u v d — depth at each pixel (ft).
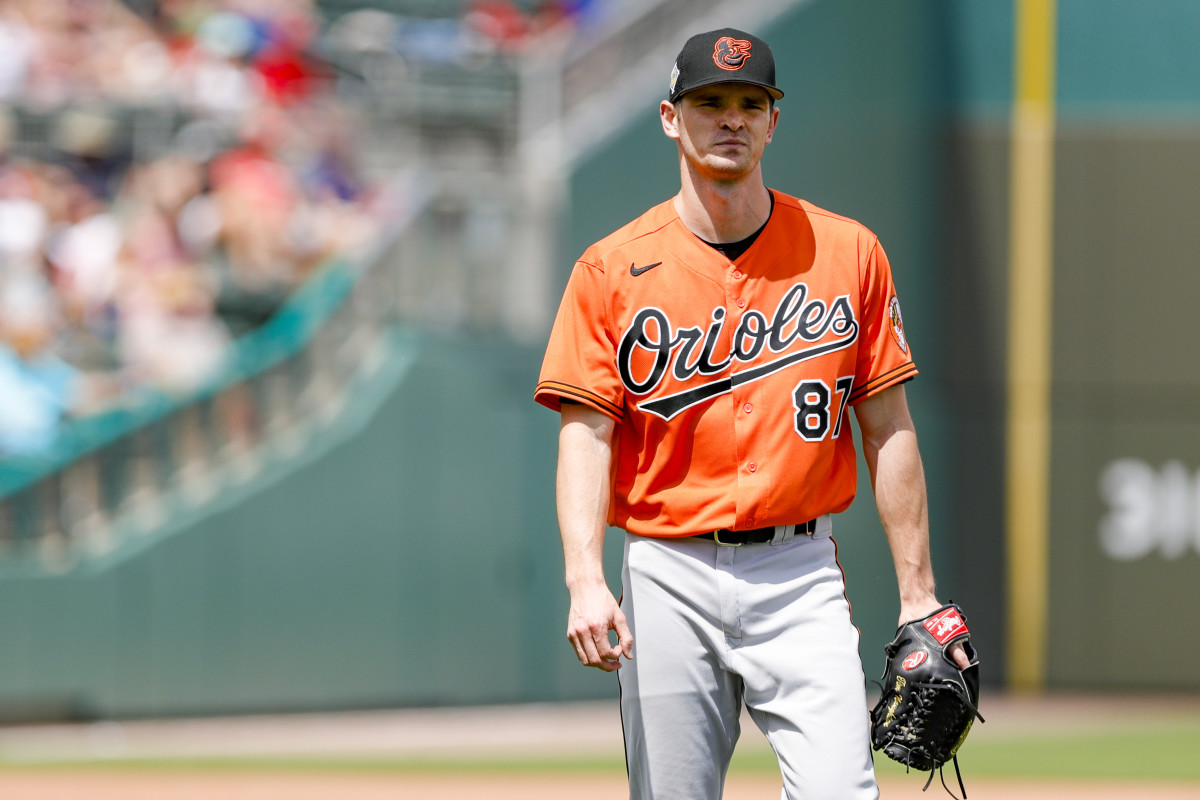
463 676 119.34
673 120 39.60
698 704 38.99
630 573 39.58
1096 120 139.33
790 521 38.45
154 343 120.98
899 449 39.50
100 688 112.27
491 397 120.88
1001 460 137.28
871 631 126.93
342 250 128.47
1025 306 138.21
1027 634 136.67
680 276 38.68
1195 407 138.31
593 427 39.42
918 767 39.83
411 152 133.69
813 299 38.73
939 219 137.28
